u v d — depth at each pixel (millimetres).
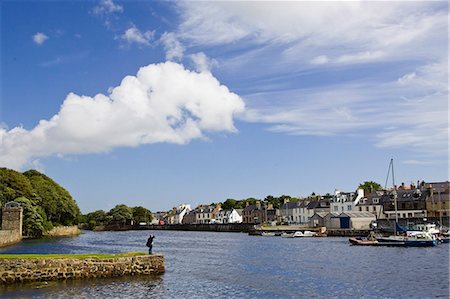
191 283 39344
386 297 34562
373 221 130625
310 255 67000
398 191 143000
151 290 35344
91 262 39750
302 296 34781
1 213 112188
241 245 91750
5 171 126812
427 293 36000
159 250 79125
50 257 38938
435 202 133125
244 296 34469
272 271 48562
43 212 126438
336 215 132750
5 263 37125
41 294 32906
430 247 78750
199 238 126062
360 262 56750
